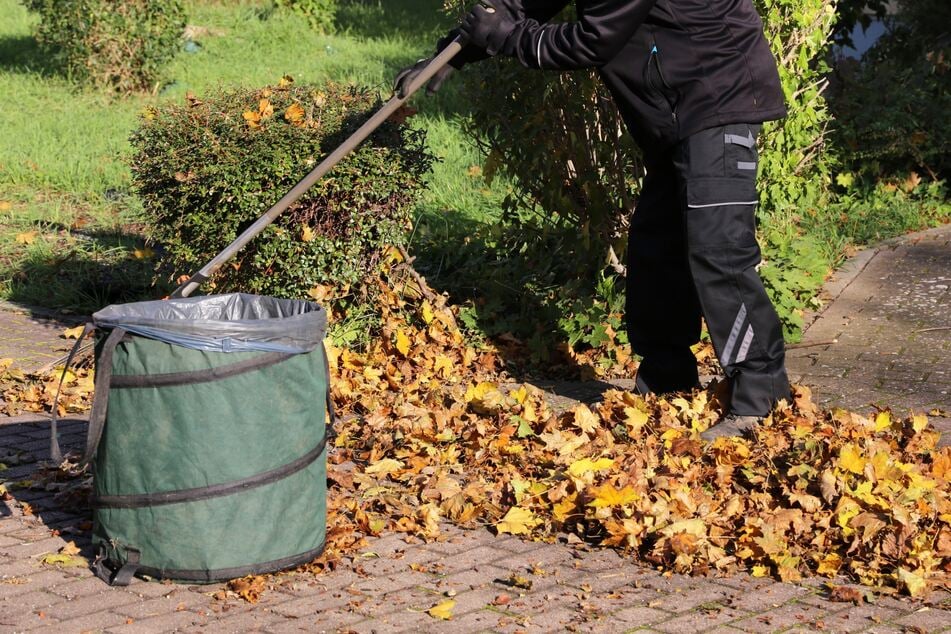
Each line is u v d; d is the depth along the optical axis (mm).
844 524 3980
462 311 6598
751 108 4781
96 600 3527
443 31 19484
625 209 6703
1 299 7621
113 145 11547
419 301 6520
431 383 5816
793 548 3869
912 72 10594
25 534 4039
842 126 9953
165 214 5953
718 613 3455
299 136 5766
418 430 4969
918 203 9695
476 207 9203
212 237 5852
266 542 3678
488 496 4402
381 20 21484
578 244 6711
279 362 3648
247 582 3607
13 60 16516
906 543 3846
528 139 6477
